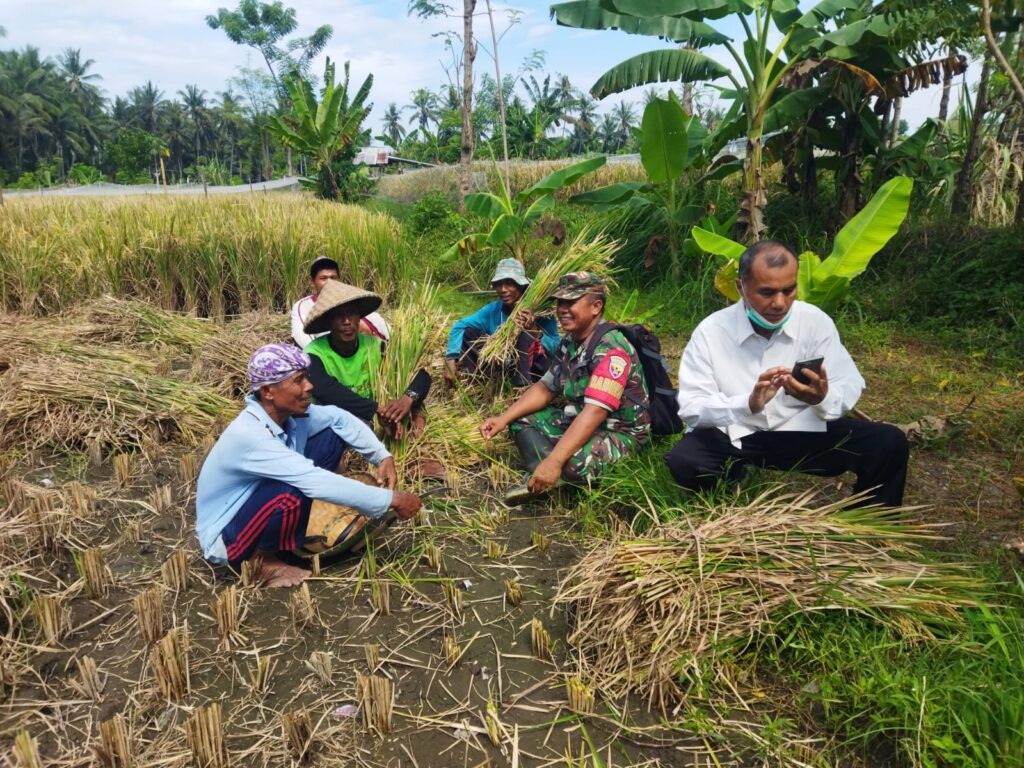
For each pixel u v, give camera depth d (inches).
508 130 1150.3
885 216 197.3
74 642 101.0
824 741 80.4
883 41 279.9
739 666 90.5
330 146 869.2
